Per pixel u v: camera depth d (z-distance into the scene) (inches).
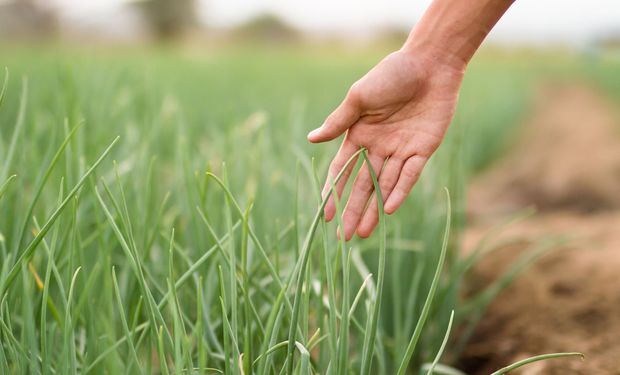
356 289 41.8
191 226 42.3
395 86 34.9
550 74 681.0
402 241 44.8
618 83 309.6
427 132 35.8
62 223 38.6
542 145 169.9
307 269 32.6
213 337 34.7
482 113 153.0
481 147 138.5
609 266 51.2
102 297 36.5
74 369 31.4
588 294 47.7
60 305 37.1
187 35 1161.4
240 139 49.4
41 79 103.3
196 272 37.1
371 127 35.9
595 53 735.7
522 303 49.1
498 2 34.9
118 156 48.6
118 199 41.4
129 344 30.9
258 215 43.3
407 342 41.5
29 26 942.4
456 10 35.2
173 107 59.9
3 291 31.6
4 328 31.9
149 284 38.2
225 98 114.7
